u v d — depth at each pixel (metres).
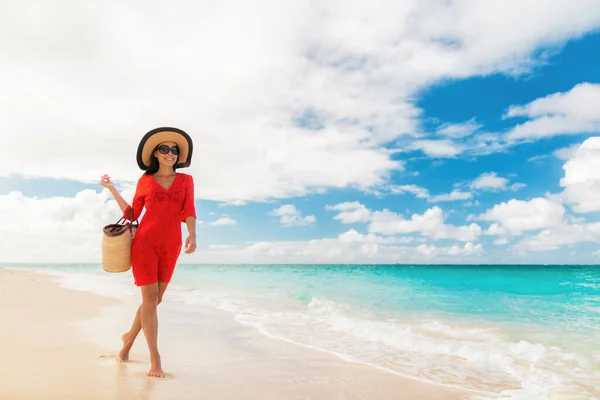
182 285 17.44
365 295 13.02
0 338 4.91
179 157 4.17
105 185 3.98
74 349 4.46
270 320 7.65
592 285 17.48
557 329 7.07
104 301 9.36
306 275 27.61
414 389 3.71
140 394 3.11
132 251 3.79
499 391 3.74
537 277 23.41
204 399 3.11
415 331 6.79
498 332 6.74
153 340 3.66
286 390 3.49
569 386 3.91
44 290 11.45
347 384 3.78
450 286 17.05
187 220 4.08
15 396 2.91
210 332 6.27
